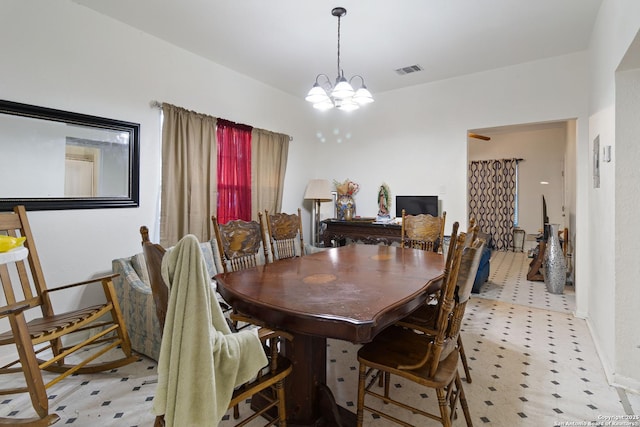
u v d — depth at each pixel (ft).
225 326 4.24
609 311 7.30
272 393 5.60
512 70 12.41
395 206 15.17
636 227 6.57
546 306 11.67
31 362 5.10
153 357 7.56
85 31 8.62
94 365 7.06
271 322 4.72
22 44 7.52
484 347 8.41
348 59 11.90
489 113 12.91
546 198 22.91
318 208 16.15
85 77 8.63
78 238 8.59
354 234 14.74
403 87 14.84
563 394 6.37
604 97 8.02
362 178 16.16
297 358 5.41
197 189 11.21
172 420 3.50
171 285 3.78
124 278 8.18
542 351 8.18
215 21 9.35
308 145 16.80
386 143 15.44
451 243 5.50
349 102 8.77
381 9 8.73
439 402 4.52
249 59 11.87
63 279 8.31
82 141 8.62
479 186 24.63
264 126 14.24
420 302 5.39
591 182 9.99
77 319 6.15
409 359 4.99
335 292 5.30
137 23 9.45
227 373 3.98
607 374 6.97
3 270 6.40
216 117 12.07
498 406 6.00
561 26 9.59
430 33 10.02
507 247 23.71
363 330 4.03
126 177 9.58
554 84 11.64
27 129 7.65
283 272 6.72
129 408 5.92
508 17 9.12
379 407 6.04
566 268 14.64
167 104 10.36
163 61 10.46
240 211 12.91
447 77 13.64
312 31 9.90
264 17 9.12
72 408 5.90
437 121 14.08
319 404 5.49
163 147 10.32
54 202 8.09
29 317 7.66
